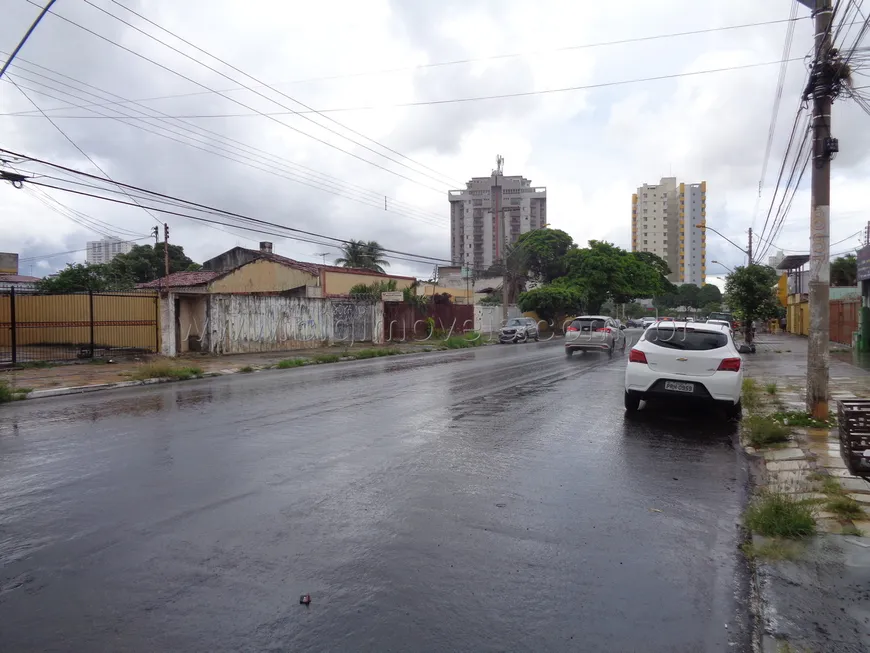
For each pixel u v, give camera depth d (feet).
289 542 14.64
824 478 20.01
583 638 10.60
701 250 293.64
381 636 10.61
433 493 18.45
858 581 12.64
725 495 18.65
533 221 327.06
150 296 74.84
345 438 26.09
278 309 88.43
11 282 114.93
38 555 13.92
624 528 15.76
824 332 29.25
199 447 24.39
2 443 25.72
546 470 21.16
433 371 56.44
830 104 28.60
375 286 118.52
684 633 10.82
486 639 10.54
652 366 31.17
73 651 10.17
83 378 52.75
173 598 11.93
